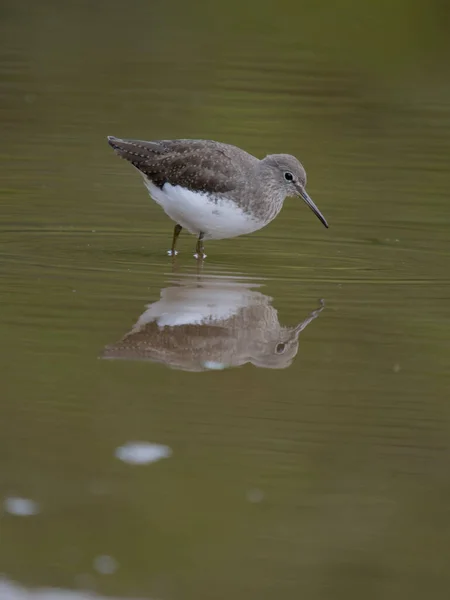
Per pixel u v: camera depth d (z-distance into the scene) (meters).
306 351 12.92
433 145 22.33
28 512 9.22
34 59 26.98
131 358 12.51
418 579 8.57
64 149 21.50
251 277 15.66
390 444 10.65
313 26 29.97
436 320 13.99
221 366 12.44
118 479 9.83
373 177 20.44
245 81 26.05
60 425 10.77
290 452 10.45
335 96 25.25
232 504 9.52
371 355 12.80
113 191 19.66
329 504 9.60
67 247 16.77
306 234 17.92
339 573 8.62
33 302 14.16
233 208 16.30
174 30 29.80
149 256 16.61
